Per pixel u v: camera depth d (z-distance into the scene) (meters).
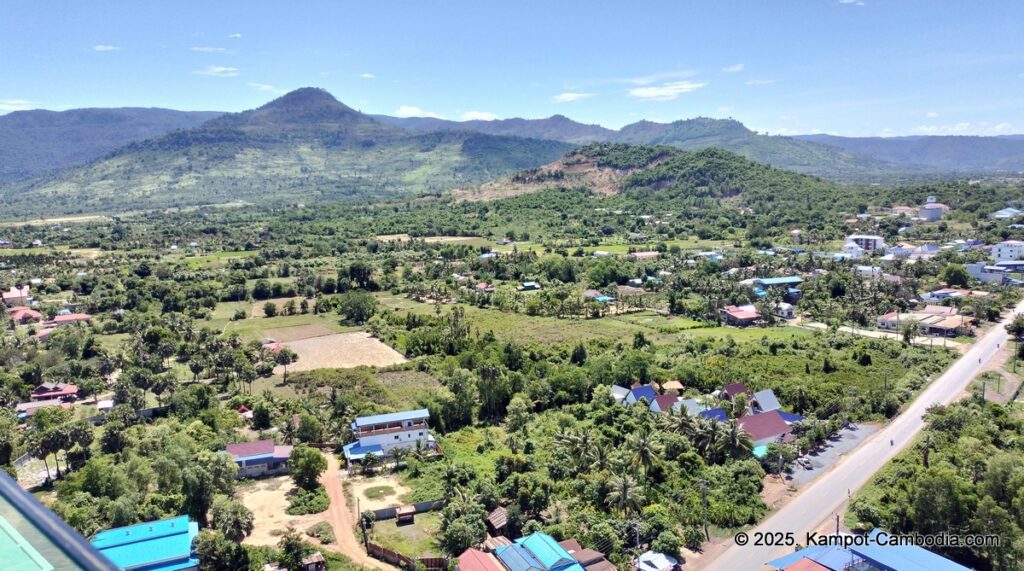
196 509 99.88
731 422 118.56
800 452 121.44
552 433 131.50
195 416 145.38
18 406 154.12
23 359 189.12
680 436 119.75
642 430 119.38
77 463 118.88
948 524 90.94
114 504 94.69
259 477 119.94
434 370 178.00
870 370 164.88
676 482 108.38
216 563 86.38
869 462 116.56
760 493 107.19
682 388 156.88
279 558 87.94
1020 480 92.50
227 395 163.25
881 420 136.62
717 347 188.12
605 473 107.06
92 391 166.00
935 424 123.06
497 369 151.12
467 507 97.62
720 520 98.69
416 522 100.50
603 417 136.75
